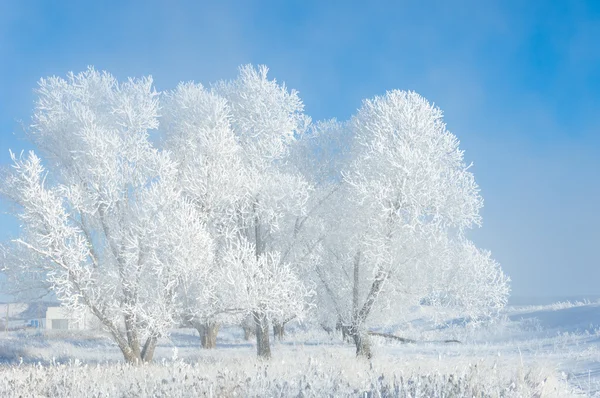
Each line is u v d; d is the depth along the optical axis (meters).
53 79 20.72
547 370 10.13
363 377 8.98
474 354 20.44
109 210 18.98
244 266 18.12
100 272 18.28
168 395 7.78
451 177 19.88
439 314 21.25
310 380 8.62
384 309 20.16
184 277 17.34
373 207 18.88
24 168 16.78
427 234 19.30
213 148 19.64
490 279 21.14
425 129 19.86
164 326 17.55
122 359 22.41
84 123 19.72
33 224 16.95
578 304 39.19
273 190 20.09
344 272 20.86
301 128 23.09
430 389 7.09
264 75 22.48
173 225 17.20
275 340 32.94
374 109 20.91
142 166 19.66
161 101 22.80
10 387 9.27
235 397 7.64
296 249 21.38
